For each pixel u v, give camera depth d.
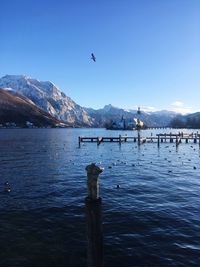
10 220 21.41
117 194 28.67
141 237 18.27
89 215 9.43
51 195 28.66
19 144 93.62
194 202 25.69
